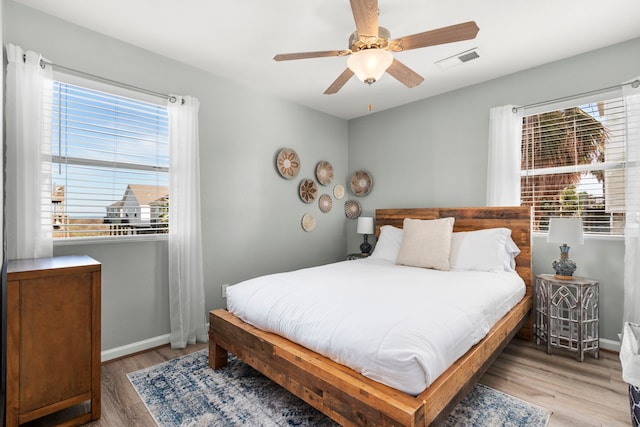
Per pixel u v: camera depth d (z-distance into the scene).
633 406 1.50
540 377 2.20
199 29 2.36
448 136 3.56
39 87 2.08
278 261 3.69
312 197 4.06
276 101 3.67
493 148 3.12
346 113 4.32
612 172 2.65
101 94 2.46
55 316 1.68
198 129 2.96
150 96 2.66
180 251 2.71
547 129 2.96
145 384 2.11
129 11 2.15
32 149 2.04
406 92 3.57
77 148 2.35
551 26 2.30
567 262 2.62
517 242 2.95
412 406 1.21
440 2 2.03
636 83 2.39
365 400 1.33
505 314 2.28
